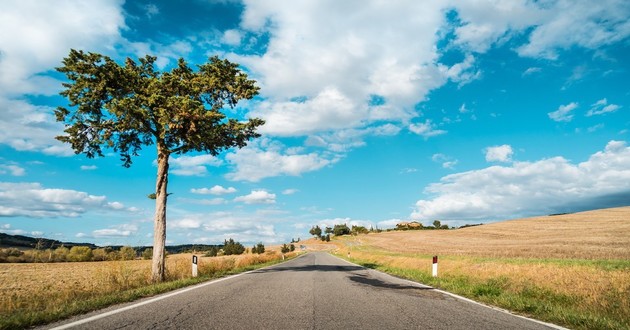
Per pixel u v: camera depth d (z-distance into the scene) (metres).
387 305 7.70
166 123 13.73
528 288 10.35
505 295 9.04
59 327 5.24
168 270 15.67
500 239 60.94
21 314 6.03
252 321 5.79
